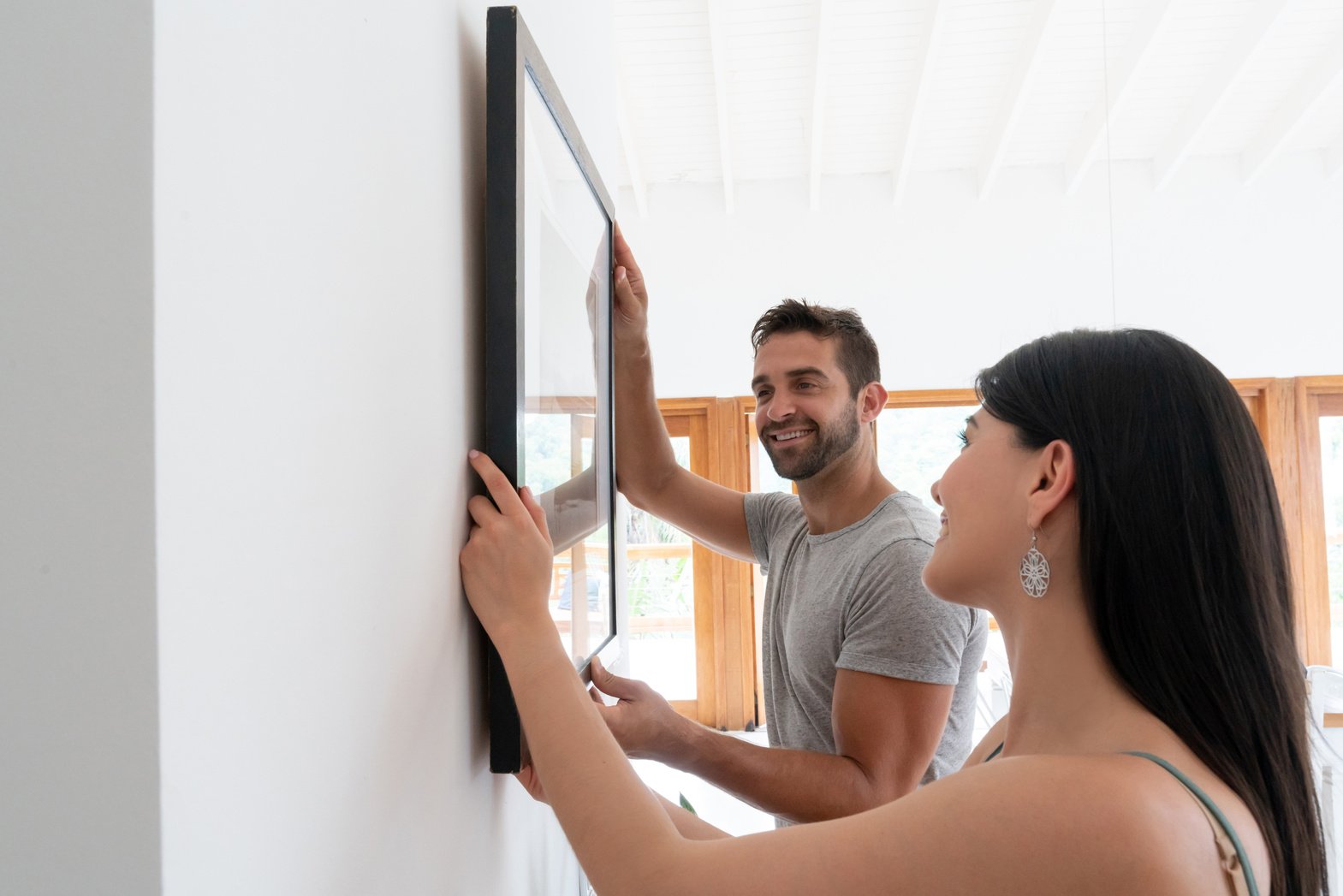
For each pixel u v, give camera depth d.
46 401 0.34
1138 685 0.66
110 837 0.34
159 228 0.34
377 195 0.56
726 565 5.39
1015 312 5.37
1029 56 4.29
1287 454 5.13
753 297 5.48
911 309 5.42
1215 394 0.69
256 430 0.41
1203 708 0.64
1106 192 5.34
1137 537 0.66
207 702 0.37
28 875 0.34
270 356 0.43
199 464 0.37
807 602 1.46
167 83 0.35
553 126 0.92
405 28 0.62
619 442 1.59
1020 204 5.39
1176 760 0.62
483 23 0.85
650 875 0.62
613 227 1.37
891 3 4.13
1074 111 4.95
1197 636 0.65
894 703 1.26
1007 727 0.84
